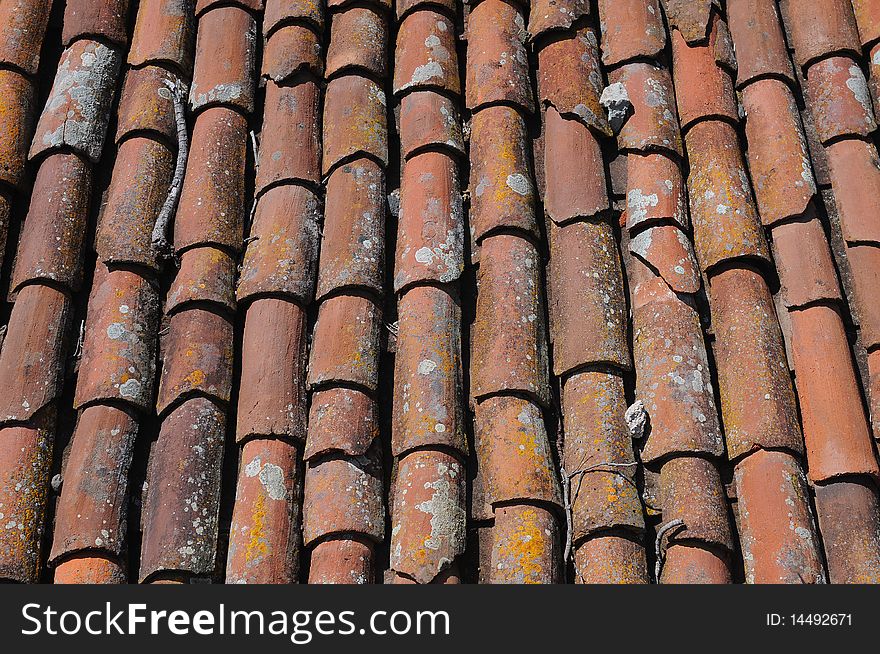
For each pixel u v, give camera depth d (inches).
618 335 114.2
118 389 114.1
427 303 117.7
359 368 113.6
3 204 131.3
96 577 104.2
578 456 106.2
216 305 120.3
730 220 119.8
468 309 120.2
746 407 107.5
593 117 130.8
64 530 106.1
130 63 142.4
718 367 112.6
